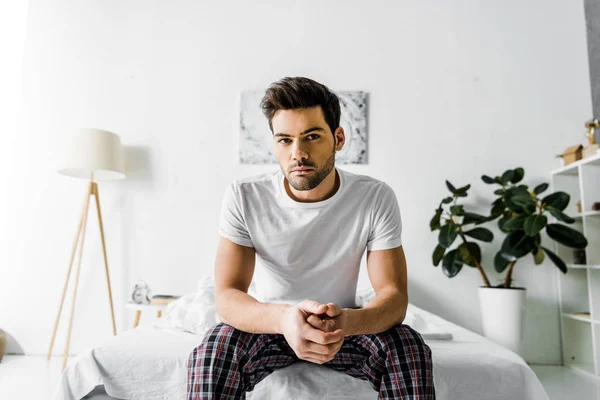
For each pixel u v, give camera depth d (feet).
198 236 8.64
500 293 7.45
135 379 3.57
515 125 8.76
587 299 8.16
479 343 4.21
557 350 8.21
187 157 8.82
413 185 8.68
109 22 9.13
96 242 8.62
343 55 8.97
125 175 8.66
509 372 3.55
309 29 9.05
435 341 4.30
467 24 8.99
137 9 9.16
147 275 8.55
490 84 8.86
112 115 8.91
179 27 9.11
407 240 8.56
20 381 6.46
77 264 8.29
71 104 8.93
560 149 8.68
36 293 8.51
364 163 8.71
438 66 8.92
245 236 3.48
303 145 3.10
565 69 8.85
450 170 8.70
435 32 8.99
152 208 8.70
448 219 8.09
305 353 2.55
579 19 8.94
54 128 8.88
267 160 8.74
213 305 4.91
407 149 8.76
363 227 3.45
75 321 8.44
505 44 8.93
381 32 9.02
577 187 8.43
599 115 8.43
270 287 3.55
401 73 8.93
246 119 8.82
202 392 2.59
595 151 7.46
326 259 3.46
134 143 8.86
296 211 3.42
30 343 8.41
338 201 3.44
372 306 2.90
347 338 3.21
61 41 9.10
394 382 2.77
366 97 8.87
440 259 8.05
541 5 8.98
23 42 9.12
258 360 2.99
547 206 7.52
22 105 8.95
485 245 8.48
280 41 9.04
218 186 8.76
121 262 8.57
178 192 8.75
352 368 3.26
